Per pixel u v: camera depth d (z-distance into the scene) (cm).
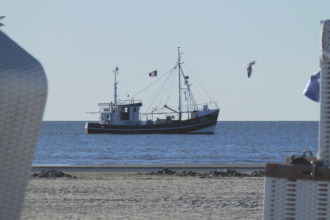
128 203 4306
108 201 4406
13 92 1864
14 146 1922
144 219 3578
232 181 5981
